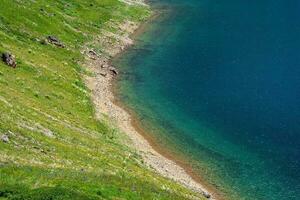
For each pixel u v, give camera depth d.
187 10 160.50
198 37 138.75
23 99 77.00
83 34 127.88
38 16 121.12
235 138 86.69
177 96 102.50
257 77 113.75
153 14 155.62
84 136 73.75
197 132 87.94
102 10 148.50
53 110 79.50
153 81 109.31
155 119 91.56
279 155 82.00
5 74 84.75
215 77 113.06
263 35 142.00
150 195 55.91
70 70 104.31
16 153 55.25
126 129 85.69
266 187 73.62
